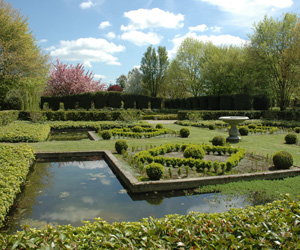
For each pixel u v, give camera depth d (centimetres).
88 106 2391
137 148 856
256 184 524
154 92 4041
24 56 2133
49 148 868
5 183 405
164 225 242
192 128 1591
